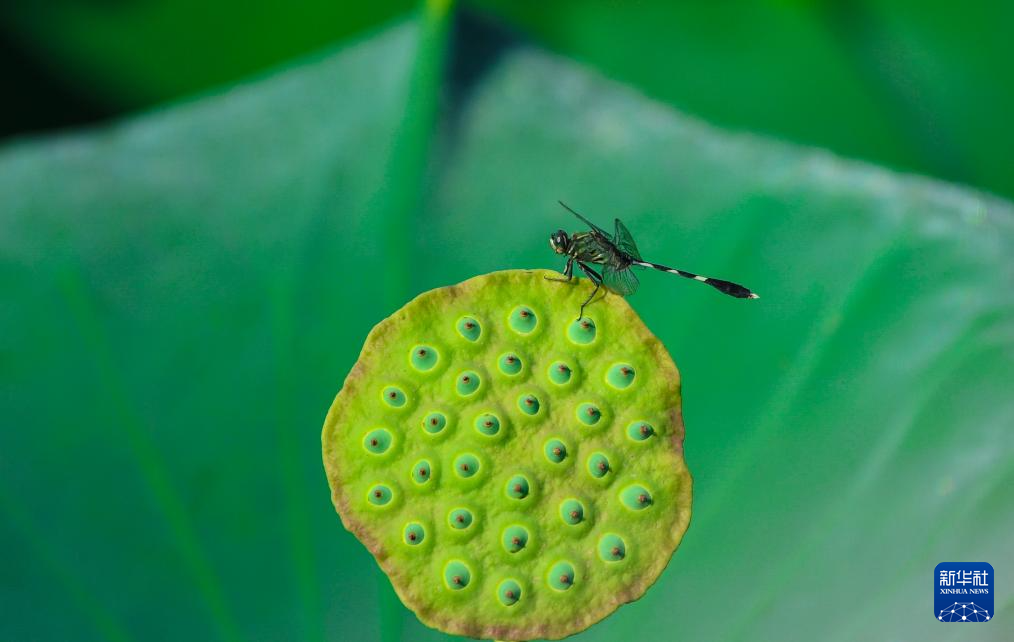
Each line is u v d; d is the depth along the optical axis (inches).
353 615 39.1
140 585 39.6
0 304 42.9
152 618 39.3
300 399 41.4
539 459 33.2
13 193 46.3
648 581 33.3
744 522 40.2
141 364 41.9
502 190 45.9
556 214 45.6
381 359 33.2
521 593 33.1
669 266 44.0
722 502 40.4
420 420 33.2
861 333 42.1
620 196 46.3
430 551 33.1
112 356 42.1
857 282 42.9
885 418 41.1
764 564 39.7
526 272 33.5
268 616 39.2
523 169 46.7
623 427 33.3
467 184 46.0
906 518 40.0
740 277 43.5
